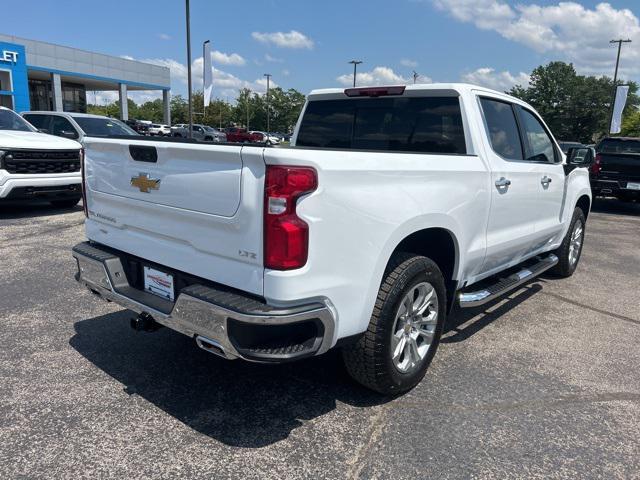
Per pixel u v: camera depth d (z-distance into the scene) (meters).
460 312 5.01
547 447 2.83
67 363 3.61
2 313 4.47
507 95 4.46
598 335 4.52
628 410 3.25
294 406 3.15
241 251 2.53
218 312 2.49
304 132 4.75
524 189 4.43
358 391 3.35
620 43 44.91
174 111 100.88
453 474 2.58
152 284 3.18
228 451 2.70
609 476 2.62
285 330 2.56
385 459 2.68
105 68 36.75
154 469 2.54
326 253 2.54
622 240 9.17
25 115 11.99
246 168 2.47
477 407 3.21
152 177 2.96
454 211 3.41
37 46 31.94
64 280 5.40
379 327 2.92
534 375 3.68
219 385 3.38
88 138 3.50
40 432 2.80
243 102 102.75
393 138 4.21
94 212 3.58
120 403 3.12
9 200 8.55
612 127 29.92
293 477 2.52
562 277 6.38
